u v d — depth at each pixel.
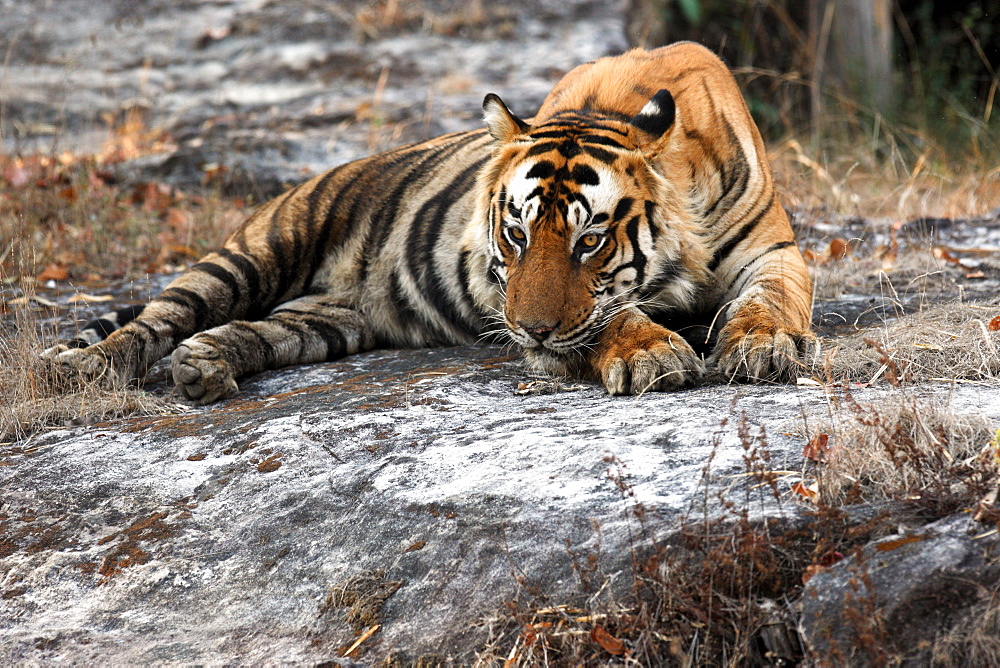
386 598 5.26
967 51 23.48
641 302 8.04
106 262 13.71
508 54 23.84
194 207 16.39
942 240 12.53
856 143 19.11
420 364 8.66
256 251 9.91
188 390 8.29
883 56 21.38
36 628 5.68
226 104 22.06
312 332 9.45
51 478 6.87
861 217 14.12
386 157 10.32
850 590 4.18
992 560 4.14
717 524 4.75
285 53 24.42
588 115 8.45
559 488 5.43
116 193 16.31
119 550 6.10
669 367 6.99
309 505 6.04
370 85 22.66
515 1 26.11
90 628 5.61
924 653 4.03
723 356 7.21
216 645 5.30
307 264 10.10
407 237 9.67
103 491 6.66
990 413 5.49
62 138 20.33
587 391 7.30
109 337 8.87
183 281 9.61
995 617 4.01
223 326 8.88
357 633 5.15
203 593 5.67
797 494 4.92
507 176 8.02
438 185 9.71
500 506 5.43
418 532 5.51
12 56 24.77
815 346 7.04
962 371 6.62
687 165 8.34
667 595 4.57
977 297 9.40
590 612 4.72
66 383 8.38
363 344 9.84
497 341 9.15
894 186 16.36
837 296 10.03
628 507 5.10
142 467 6.85
